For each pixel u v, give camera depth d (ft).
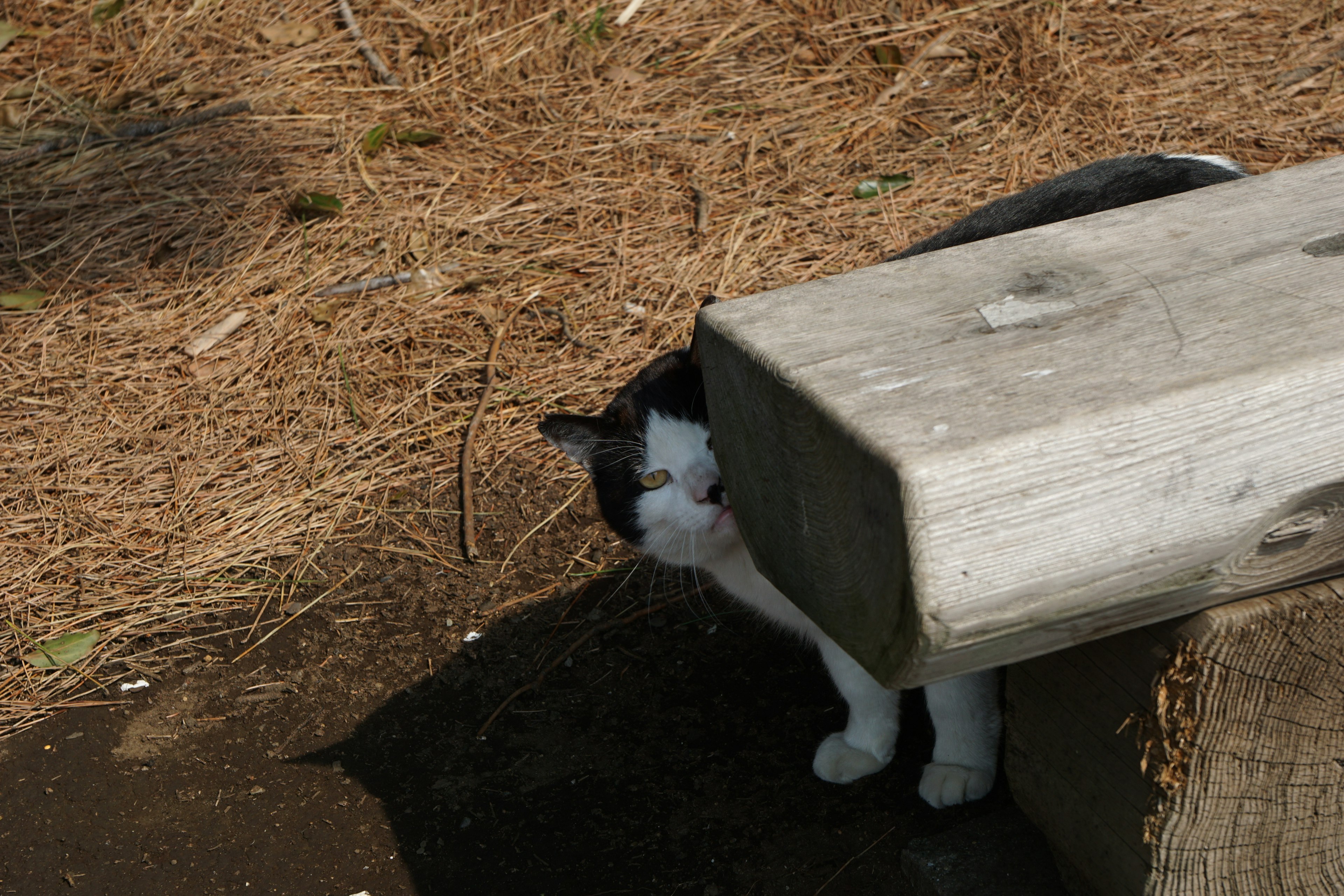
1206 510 3.14
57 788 7.27
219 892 6.45
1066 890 5.31
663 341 10.34
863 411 3.12
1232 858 4.27
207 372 10.49
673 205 11.98
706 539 7.14
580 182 12.36
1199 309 3.46
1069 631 3.34
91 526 9.14
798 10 14.44
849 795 6.68
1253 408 3.07
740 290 10.68
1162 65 12.87
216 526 9.20
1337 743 4.09
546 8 14.66
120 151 13.08
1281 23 13.25
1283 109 11.89
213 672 8.14
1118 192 7.61
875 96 13.16
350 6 14.85
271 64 14.19
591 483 9.52
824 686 7.66
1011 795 5.96
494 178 12.47
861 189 11.71
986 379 3.22
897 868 6.07
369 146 12.73
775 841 6.40
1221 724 3.88
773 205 11.76
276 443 9.90
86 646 8.23
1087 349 3.32
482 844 6.61
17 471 9.56
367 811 6.93
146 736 7.64
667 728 7.41
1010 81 13.03
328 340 10.77
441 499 9.50
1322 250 3.74
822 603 3.71
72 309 11.12
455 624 8.41
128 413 10.13
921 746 7.07
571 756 7.23
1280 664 3.81
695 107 13.25
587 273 11.32
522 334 10.78
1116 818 4.41
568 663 8.02
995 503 2.89
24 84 14.05
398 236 11.76
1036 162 11.74
